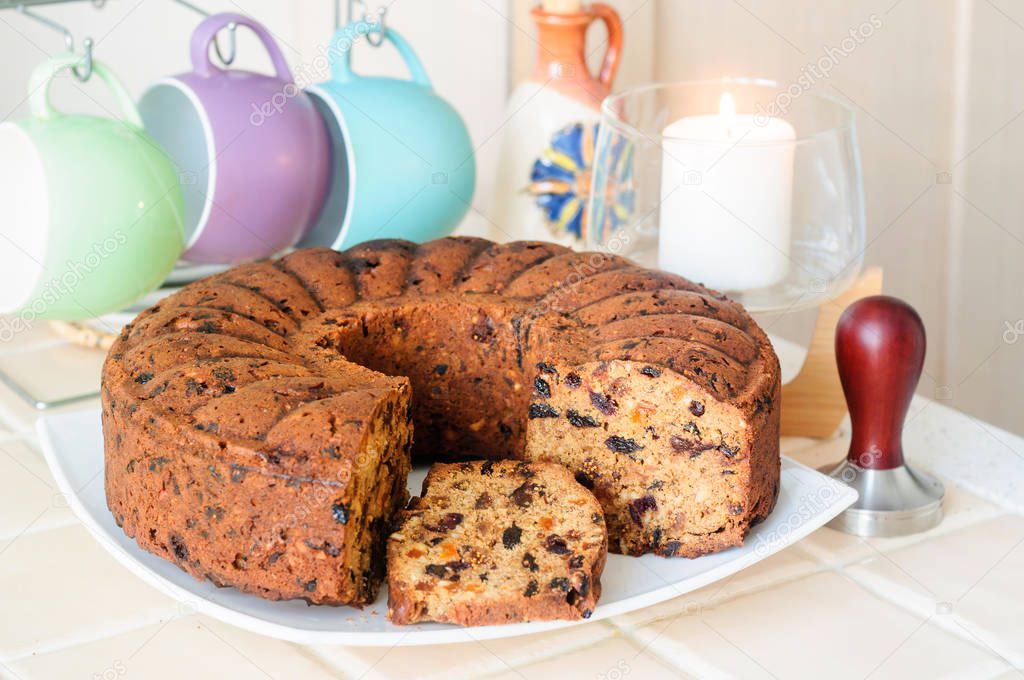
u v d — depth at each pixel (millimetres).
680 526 850
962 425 975
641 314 891
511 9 1296
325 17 1250
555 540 820
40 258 949
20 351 1071
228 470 802
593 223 995
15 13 1172
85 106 1209
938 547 874
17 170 946
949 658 805
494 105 1319
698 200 933
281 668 806
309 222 1077
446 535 828
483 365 924
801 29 1262
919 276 1282
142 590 854
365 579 822
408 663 808
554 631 823
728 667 802
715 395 831
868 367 874
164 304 911
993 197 1231
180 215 993
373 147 1035
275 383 830
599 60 1324
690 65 1342
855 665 802
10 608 839
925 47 1228
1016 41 1197
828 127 1001
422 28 1271
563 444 869
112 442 844
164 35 1216
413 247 967
